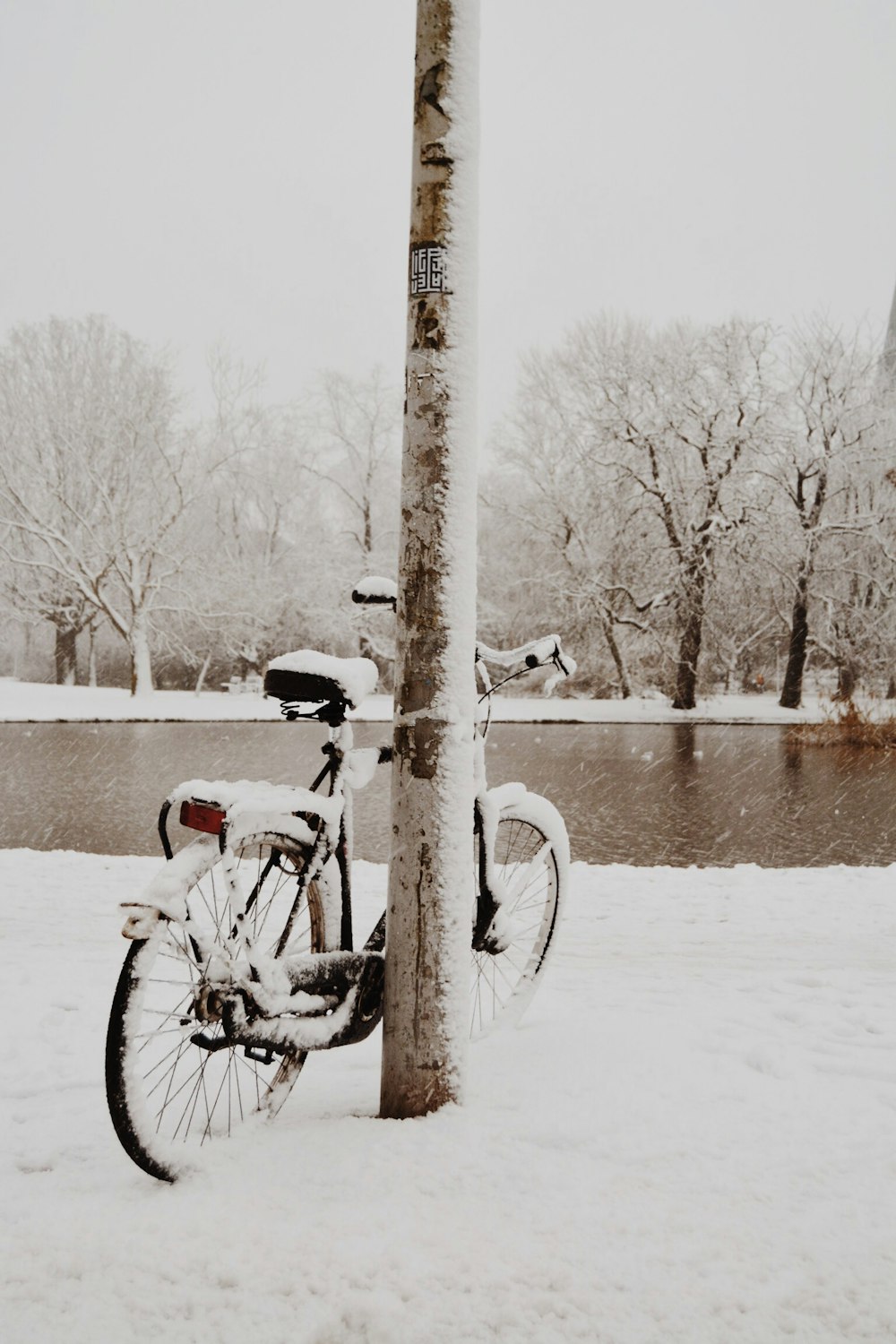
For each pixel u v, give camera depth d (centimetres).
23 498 3828
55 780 1630
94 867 809
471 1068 315
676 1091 297
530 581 3681
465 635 279
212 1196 237
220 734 2538
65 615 4141
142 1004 244
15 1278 208
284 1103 293
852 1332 191
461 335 277
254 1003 259
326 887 292
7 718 2811
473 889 344
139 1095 242
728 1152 260
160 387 3766
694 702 3350
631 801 1508
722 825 1302
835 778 1808
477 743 346
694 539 3341
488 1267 209
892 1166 254
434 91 274
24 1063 354
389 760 311
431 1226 224
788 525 3391
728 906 696
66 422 3738
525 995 376
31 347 3803
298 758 1962
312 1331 192
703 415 3397
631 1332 191
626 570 3519
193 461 3812
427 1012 276
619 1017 378
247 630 3975
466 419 279
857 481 3428
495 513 3872
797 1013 391
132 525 3734
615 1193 239
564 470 3744
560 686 3828
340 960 281
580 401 3703
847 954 554
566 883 388
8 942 568
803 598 3409
